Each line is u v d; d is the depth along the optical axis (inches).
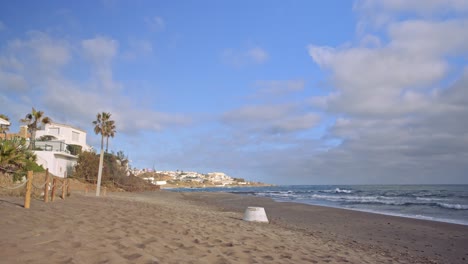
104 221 343.9
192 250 249.8
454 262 381.4
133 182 2095.2
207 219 507.8
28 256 180.2
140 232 297.6
